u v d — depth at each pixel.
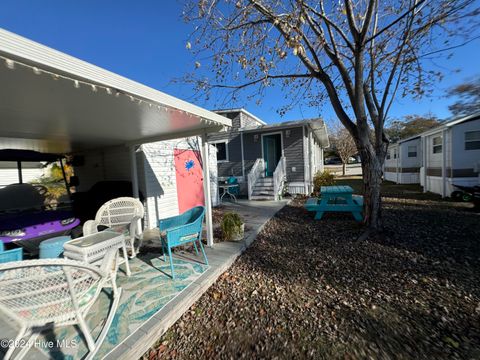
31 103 2.32
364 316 2.24
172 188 6.46
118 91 2.01
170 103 2.56
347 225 5.23
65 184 4.43
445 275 2.90
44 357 1.74
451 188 8.30
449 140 8.43
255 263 3.61
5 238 3.14
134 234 3.58
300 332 2.08
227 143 11.94
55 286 1.58
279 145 11.80
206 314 2.41
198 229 3.27
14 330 2.03
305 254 3.85
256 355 1.85
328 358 1.78
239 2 3.81
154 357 1.88
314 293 2.70
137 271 3.21
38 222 3.54
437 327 2.04
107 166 6.35
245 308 2.48
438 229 4.68
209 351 1.92
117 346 1.82
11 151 3.75
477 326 2.03
